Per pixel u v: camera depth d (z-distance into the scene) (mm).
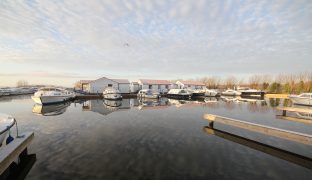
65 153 8523
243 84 86000
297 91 56156
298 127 13766
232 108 24750
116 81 50312
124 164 7414
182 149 9141
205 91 49156
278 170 7039
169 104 29859
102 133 11969
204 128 13344
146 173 6707
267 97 49875
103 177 6402
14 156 6402
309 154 8523
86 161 7672
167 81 61875
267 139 10648
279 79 74188
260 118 17406
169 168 7113
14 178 6324
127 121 15836
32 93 53344
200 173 6766
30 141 8281
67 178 6324
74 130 12672
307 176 6605
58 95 29016
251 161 7809
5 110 21984
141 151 8844
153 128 13375
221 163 7594
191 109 23594
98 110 22406
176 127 13672
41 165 7277
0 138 7113
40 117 17547
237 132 12164
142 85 53688
